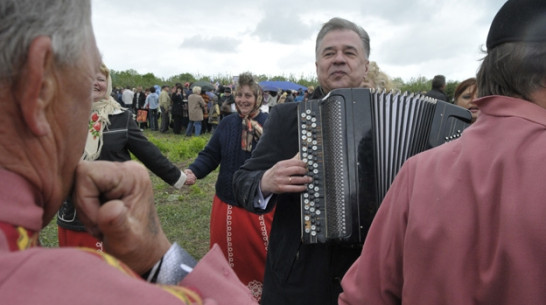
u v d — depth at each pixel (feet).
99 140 9.04
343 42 7.54
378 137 6.43
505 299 3.09
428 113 6.72
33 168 2.18
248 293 2.91
